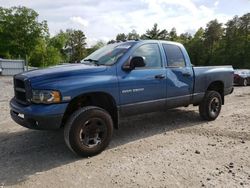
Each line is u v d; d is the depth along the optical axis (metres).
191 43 90.94
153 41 6.00
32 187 3.80
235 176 4.05
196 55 86.88
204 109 7.11
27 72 5.03
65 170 4.31
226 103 10.35
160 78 5.84
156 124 6.97
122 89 5.21
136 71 5.48
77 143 4.62
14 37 64.19
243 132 6.22
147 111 5.80
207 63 83.88
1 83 19.55
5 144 5.50
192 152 5.00
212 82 7.18
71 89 4.54
